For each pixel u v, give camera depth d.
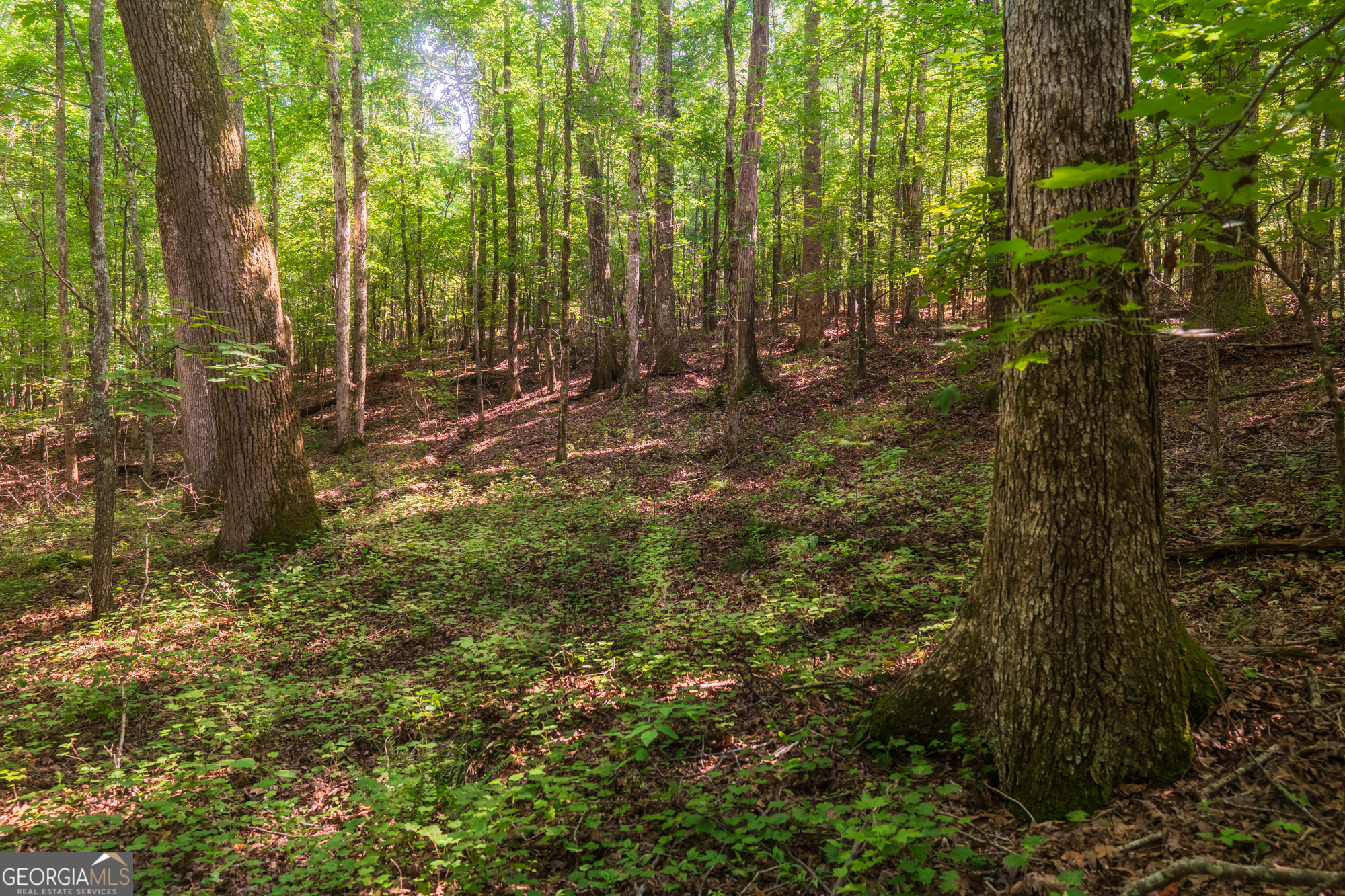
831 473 10.53
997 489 3.62
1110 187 3.00
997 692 3.50
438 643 6.67
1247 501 6.12
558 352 24.92
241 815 4.15
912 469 9.64
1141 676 3.20
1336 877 2.31
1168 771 3.14
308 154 23.92
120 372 6.00
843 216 15.56
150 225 21.66
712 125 16.67
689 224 36.34
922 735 3.75
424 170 23.30
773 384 16.03
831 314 24.20
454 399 22.33
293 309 24.69
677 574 7.93
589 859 3.37
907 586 6.28
